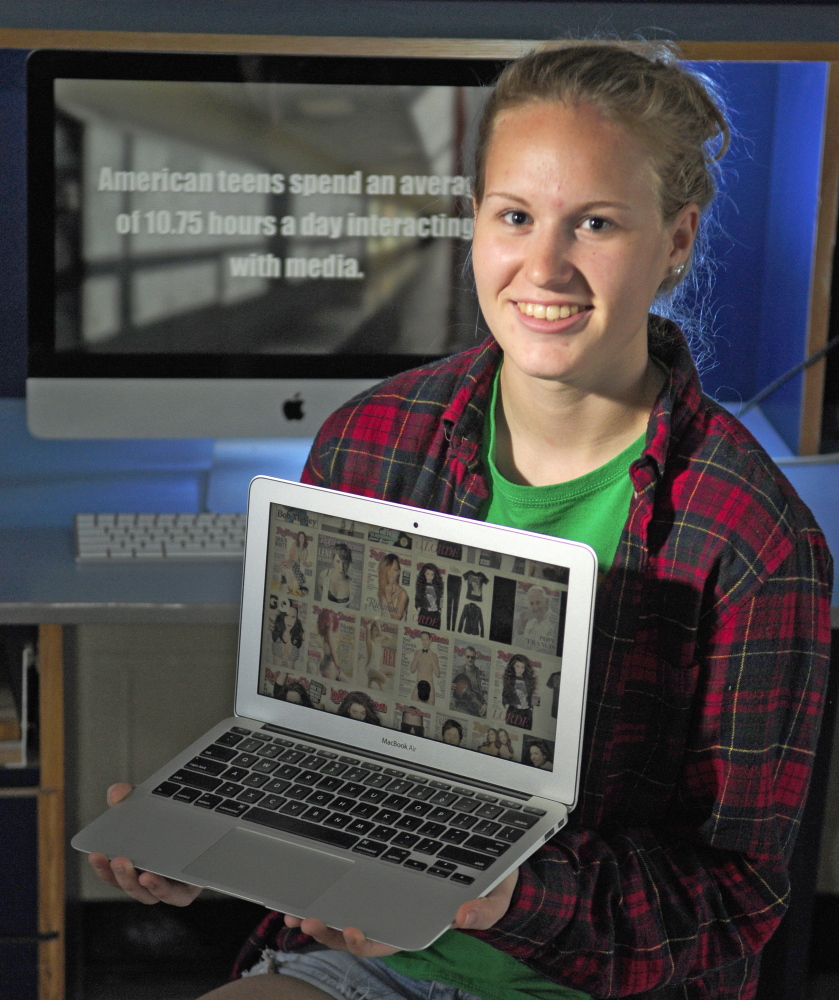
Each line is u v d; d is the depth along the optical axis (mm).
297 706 1005
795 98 1831
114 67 1574
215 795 945
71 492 1654
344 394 1685
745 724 928
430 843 883
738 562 912
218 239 1637
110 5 1588
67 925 1510
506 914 851
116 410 1652
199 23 1582
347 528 963
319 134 1621
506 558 902
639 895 900
